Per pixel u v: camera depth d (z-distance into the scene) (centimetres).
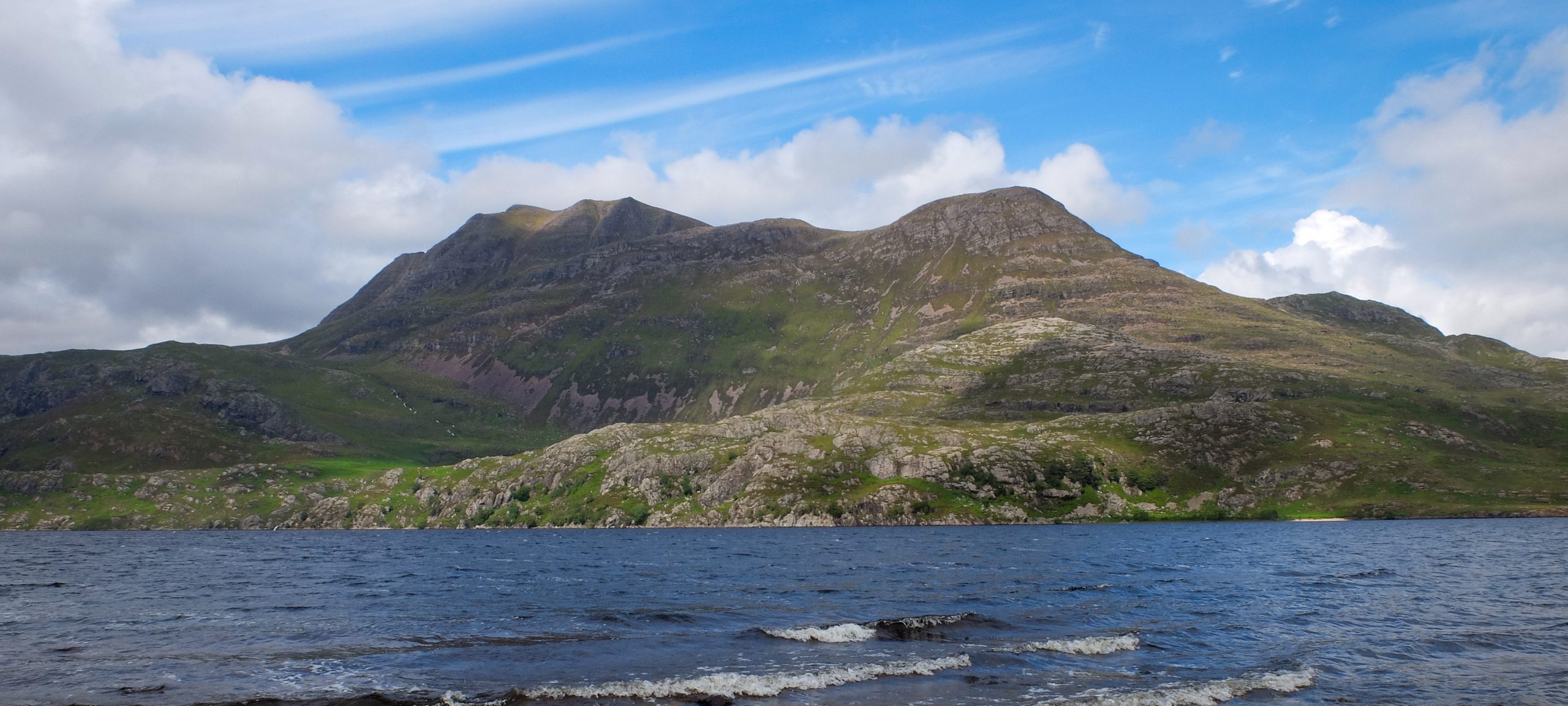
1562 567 10500
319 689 4447
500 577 10862
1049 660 5019
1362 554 13162
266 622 6856
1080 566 11394
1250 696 4259
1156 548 15238
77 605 8119
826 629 5962
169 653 5481
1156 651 5288
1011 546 16300
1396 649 5388
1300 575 9944
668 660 5094
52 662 5203
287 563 14162
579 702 4156
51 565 13975
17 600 8569
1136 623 6372
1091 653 5234
